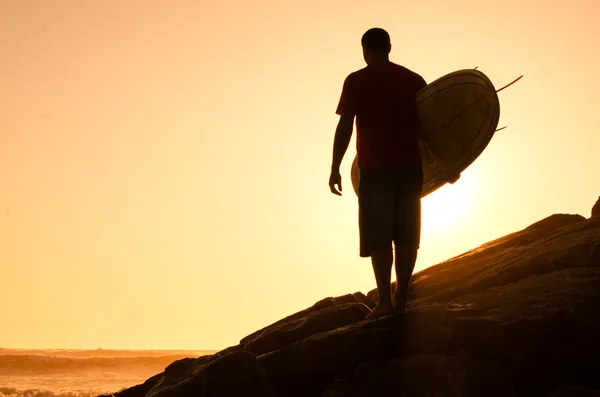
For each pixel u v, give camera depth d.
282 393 5.28
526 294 5.11
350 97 5.52
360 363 5.15
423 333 4.99
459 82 5.52
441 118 5.59
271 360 5.30
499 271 5.82
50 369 81.06
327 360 5.17
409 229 5.35
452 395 4.51
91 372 79.06
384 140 5.40
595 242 5.52
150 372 82.50
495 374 4.61
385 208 5.32
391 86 5.54
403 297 5.46
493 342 4.72
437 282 6.22
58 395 42.31
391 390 4.73
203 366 5.38
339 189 5.54
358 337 5.14
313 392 5.25
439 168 5.81
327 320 5.95
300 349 5.27
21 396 41.09
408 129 5.47
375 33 5.73
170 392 5.10
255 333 6.63
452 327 4.87
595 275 5.14
